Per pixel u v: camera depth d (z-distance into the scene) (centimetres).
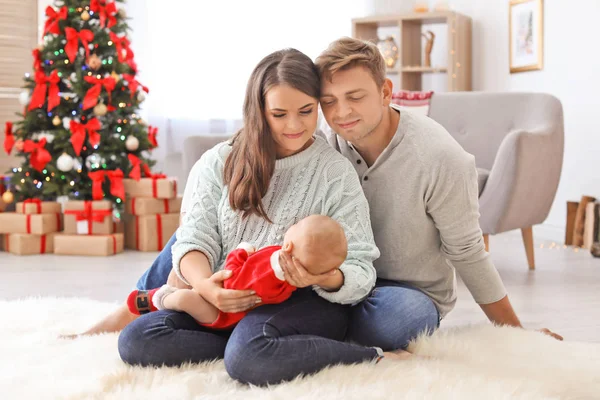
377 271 185
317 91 162
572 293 291
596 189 434
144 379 154
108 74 408
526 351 173
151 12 524
